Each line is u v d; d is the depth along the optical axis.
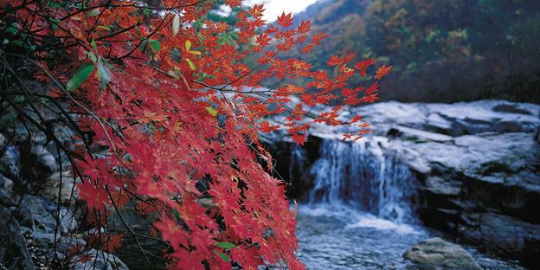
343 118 10.38
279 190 1.59
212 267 1.05
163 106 1.24
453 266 4.34
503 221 5.77
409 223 6.80
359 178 8.19
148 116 1.14
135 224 4.07
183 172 1.09
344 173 8.43
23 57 1.04
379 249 5.10
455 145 7.75
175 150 1.14
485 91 12.83
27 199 3.34
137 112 1.15
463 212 6.20
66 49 1.26
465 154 7.18
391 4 20.86
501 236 5.45
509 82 12.41
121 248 3.62
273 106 8.71
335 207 8.04
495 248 5.17
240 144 1.51
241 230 1.24
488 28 16.48
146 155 0.97
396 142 8.41
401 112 10.46
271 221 1.42
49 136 1.23
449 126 9.41
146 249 3.64
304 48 1.64
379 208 7.64
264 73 1.64
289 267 1.41
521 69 12.35
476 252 5.06
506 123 8.85
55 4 1.39
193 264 0.92
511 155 6.70
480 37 16.03
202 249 0.91
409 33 18.72
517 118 9.01
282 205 1.55
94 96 1.09
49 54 1.41
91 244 1.73
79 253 1.79
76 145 1.35
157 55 1.38
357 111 10.88
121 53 1.28
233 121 1.51
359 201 8.08
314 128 9.51
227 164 1.46
